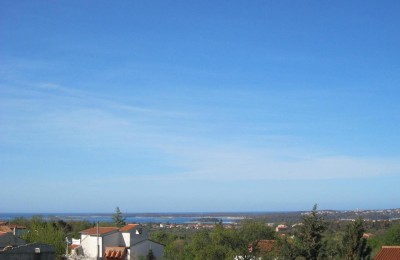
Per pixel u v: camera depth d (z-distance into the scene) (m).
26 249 60.16
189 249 87.50
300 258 72.19
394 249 66.44
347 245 68.75
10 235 67.81
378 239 100.88
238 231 79.81
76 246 92.62
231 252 75.25
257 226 80.56
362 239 68.88
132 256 92.19
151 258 92.31
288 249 72.56
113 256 90.62
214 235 79.44
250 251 77.94
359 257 67.94
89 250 91.44
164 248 96.94
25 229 106.56
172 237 135.00
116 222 174.38
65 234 105.88
